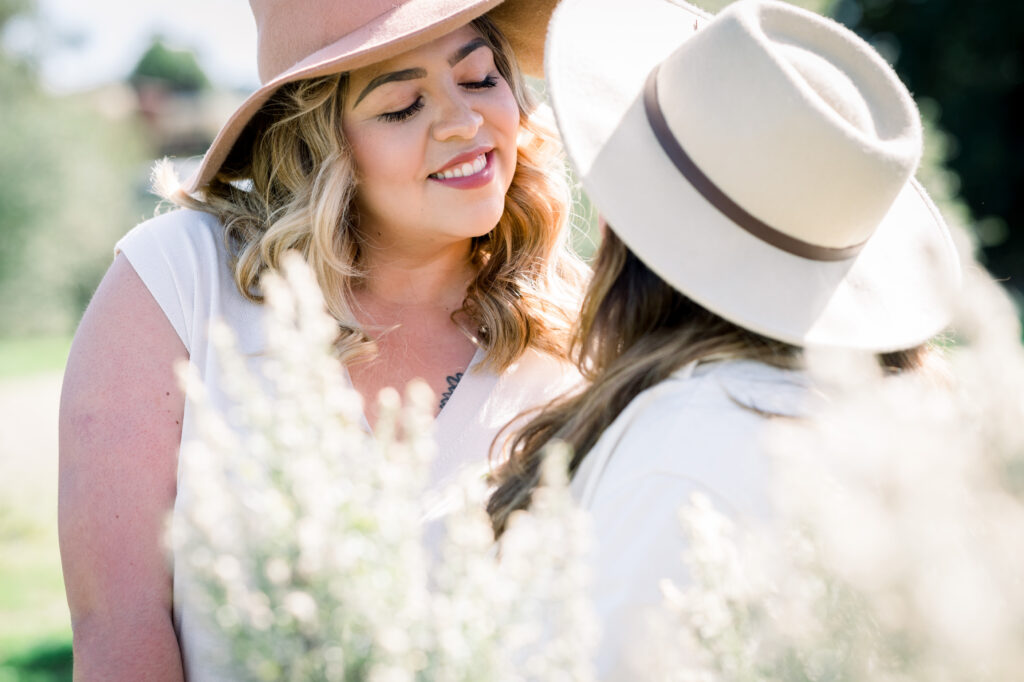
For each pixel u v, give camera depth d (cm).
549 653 99
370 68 195
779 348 140
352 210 211
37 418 1035
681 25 179
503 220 220
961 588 86
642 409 135
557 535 101
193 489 93
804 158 133
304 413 98
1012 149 2092
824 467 99
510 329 211
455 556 101
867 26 2194
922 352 153
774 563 100
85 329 198
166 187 222
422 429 105
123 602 181
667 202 142
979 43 2077
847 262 149
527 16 226
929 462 90
